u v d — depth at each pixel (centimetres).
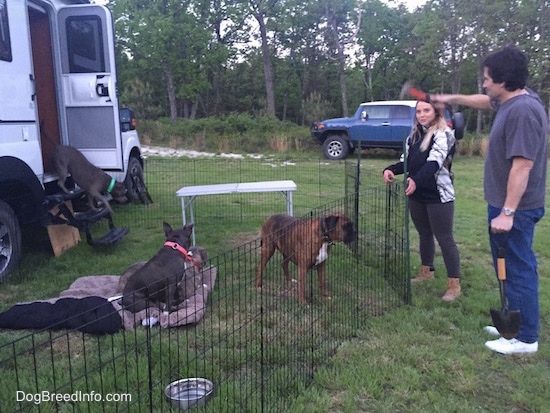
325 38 3136
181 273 409
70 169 606
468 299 439
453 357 337
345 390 300
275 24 2952
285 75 3456
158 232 692
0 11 460
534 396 294
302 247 422
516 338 348
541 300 436
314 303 429
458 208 848
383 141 1520
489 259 571
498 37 1983
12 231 494
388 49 3177
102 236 613
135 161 870
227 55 2858
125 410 261
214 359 323
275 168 1307
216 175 1185
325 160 1531
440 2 2195
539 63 1844
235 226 723
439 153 412
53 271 517
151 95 2827
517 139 307
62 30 615
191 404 265
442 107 420
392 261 510
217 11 2831
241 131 2103
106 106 625
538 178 323
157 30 2558
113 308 363
